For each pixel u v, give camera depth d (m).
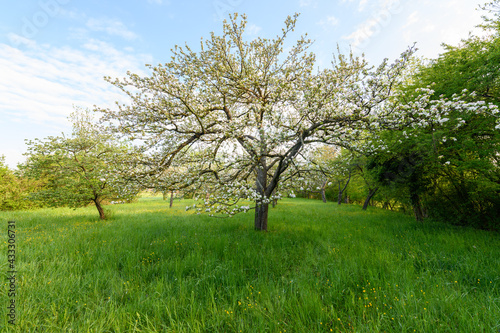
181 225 9.09
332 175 7.99
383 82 5.28
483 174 7.13
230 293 3.28
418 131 6.85
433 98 7.69
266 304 2.95
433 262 4.46
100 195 11.09
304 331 2.47
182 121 6.96
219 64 6.92
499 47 6.16
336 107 5.69
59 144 10.34
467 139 6.83
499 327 2.37
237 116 8.17
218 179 6.58
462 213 8.84
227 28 7.34
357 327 2.51
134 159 6.27
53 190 10.89
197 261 4.50
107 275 3.92
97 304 3.07
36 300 3.08
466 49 7.50
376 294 3.19
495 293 3.23
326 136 6.21
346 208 18.31
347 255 4.80
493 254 4.83
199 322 2.62
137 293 3.27
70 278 3.68
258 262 4.62
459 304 2.82
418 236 6.68
